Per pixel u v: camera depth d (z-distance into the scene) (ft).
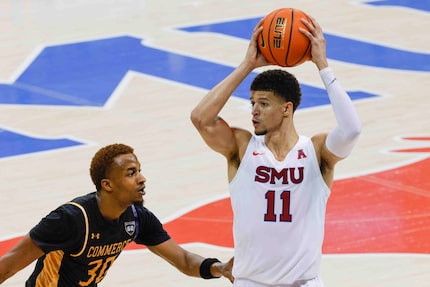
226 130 32.68
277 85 31.99
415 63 91.30
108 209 33.35
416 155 67.15
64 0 121.60
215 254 52.03
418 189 60.75
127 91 84.12
